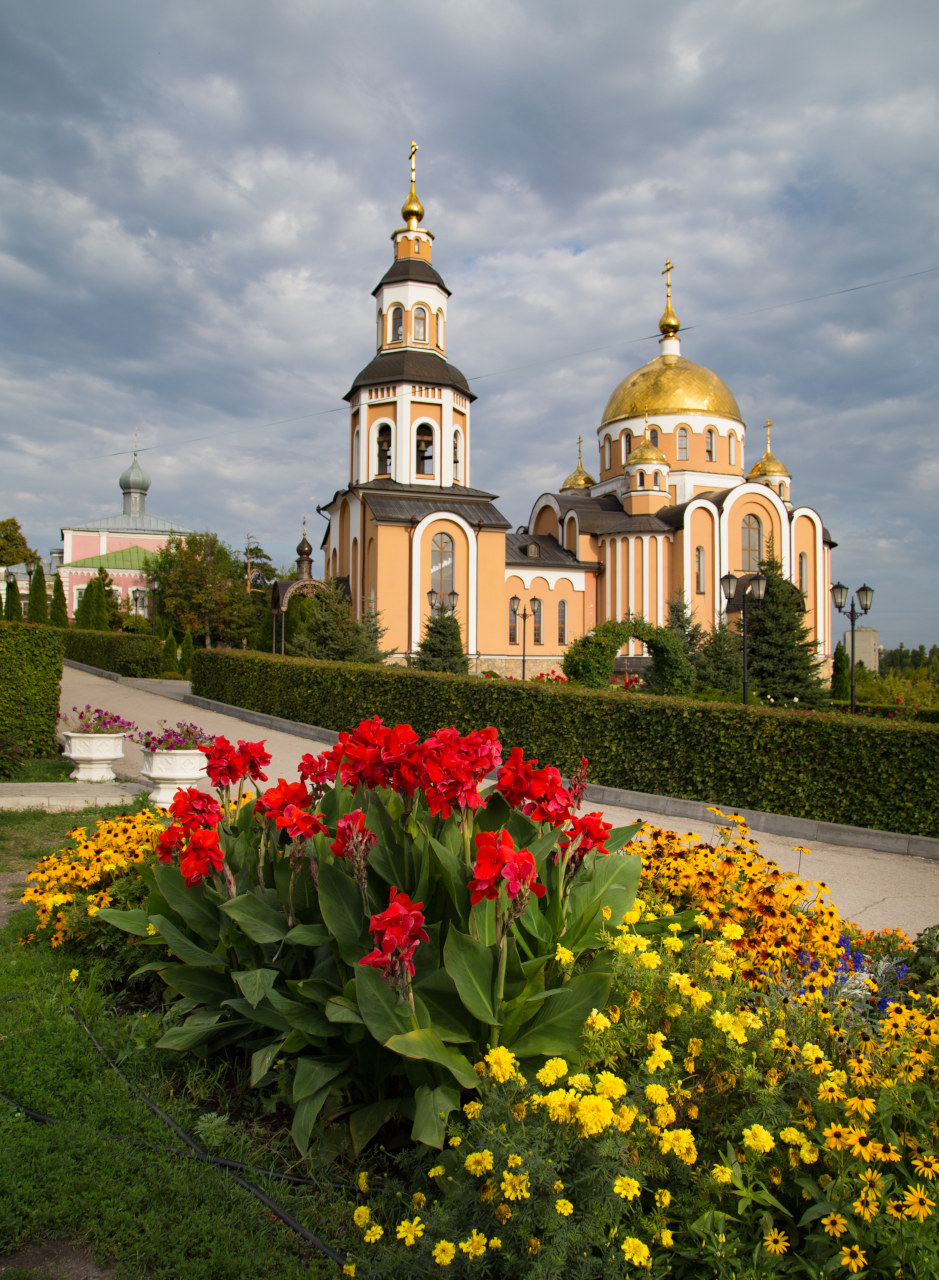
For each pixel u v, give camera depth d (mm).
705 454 44781
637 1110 2461
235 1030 3748
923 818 8961
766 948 3678
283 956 3631
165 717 18812
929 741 9008
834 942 3949
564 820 3486
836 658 36969
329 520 39969
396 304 36406
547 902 3420
